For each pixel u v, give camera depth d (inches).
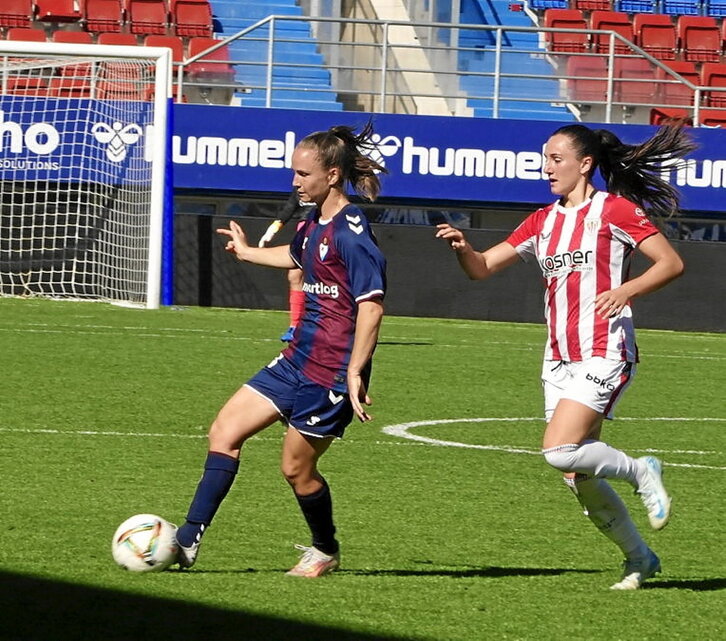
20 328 2021.4
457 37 3218.5
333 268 653.9
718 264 2610.7
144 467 1013.2
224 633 568.4
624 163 714.2
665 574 740.0
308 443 668.7
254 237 2608.3
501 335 2321.6
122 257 2571.4
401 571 717.9
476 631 594.6
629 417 1432.1
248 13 3417.8
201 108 2650.1
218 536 785.6
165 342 1932.8
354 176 667.4
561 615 631.8
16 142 2485.2
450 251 2610.7
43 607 601.0
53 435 1140.5
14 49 2342.5
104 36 3174.2
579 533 842.8
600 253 677.9
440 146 2694.4
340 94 3009.4
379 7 3235.7
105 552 725.3
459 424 1321.4
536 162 2706.7
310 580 682.8
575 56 2972.4
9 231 2556.6
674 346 2288.4
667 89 2947.8
